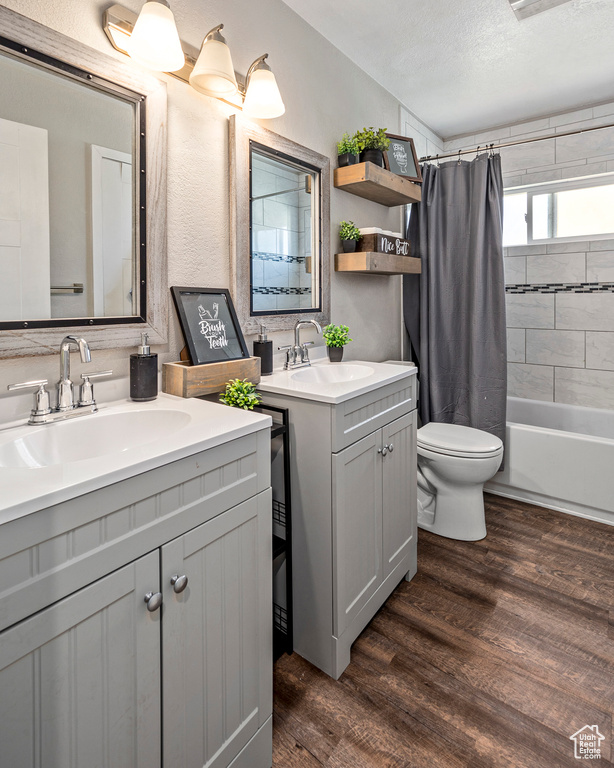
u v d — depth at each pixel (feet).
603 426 10.00
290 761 4.00
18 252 3.71
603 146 9.54
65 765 2.48
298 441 5.00
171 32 4.05
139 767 2.89
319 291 7.03
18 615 2.24
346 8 6.40
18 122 3.67
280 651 5.30
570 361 10.54
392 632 5.56
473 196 9.05
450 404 9.64
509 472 9.16
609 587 6.35
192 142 5.06
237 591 3.58
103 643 2.63
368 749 4.09
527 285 10.95
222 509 3.38
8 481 2.44
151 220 4.60
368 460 5.34
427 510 8.26
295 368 6.32
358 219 8.01
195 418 3.76
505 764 3.93
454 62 7.88
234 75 5.01
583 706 4.48
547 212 10.64
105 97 4.22
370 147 7.29
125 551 2.71
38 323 3.83
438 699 4.60
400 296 9.70
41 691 2.36
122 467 2.65
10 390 3.70
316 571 4.99
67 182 4.00
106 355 4.39
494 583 6.49
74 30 3.97
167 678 3.03
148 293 4.62
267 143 5.86
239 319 5.62
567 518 8.42
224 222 5.49
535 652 5.19
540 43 7.35
